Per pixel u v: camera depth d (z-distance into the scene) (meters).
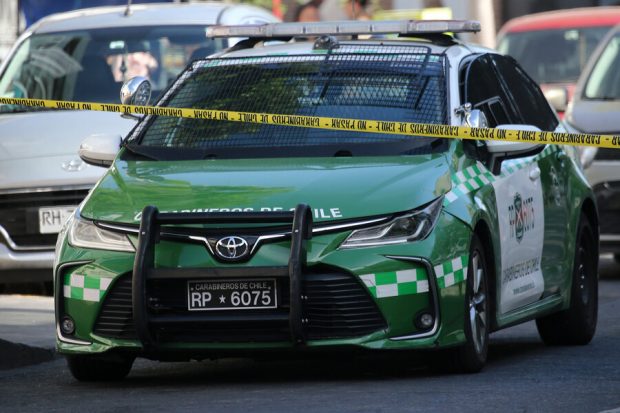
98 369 16.58
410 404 14.06
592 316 20.73
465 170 16.80
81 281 15.70
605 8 46.91
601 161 29.08
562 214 19.86
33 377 17.52
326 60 18.41
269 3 53.22
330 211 15.35
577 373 16.70
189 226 15.35
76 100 26.50
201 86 18.44
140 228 15.27
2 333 21.00
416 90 17.72
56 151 25.05
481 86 18.69
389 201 15.50
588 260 20.95
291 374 16.95
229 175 16.25
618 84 31.09
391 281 15.23
